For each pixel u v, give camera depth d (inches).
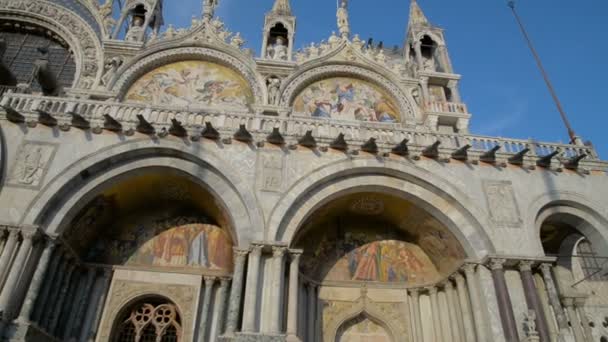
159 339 609.3
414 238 725.3
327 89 911.7
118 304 613.0
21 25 945.5
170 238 673.6
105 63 850.8
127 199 658.2
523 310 557.0
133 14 975.6
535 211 631.2
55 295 562.3
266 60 886.4
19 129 601.3
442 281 668.7
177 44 886.4
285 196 593.6
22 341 469.4
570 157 669.3
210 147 621.9
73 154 591.2
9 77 858.1
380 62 941.8
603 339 715.4
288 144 636.1
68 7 946.7
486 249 602.5
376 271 700.7
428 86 947.3
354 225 733.3
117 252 655.8
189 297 627.2
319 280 681.6
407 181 650.2
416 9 1090.1
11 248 513.7
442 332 647.1
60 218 556.4
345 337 661.3
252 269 535.5
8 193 551.5
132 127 617.3
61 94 872.3
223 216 633.0
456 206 631.2
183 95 850.1
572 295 700.0
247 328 496.7
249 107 850.8
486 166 665.6
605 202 654.5
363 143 646.5
